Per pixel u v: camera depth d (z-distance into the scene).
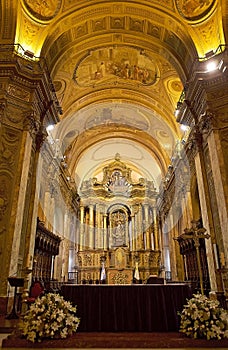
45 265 10.50
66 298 5.43
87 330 5.18
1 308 6.11
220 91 8.13
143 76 12.76
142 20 10.12
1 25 8.46
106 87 13.59
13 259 6.66
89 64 11.99
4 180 7.15
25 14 8.70
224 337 4.36
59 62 10.27
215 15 8.77
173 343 4.27
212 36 8.97
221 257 6.78
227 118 7.82
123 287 5.56
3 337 4.79
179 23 9.36
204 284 8.75
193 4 9.09
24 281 6.04
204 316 4.39
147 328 5.20
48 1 8.94
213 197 7.91
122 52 11.73
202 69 8.60
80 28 10.14
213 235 7.71
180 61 10.13
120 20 10.28
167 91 12.70
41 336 4.23
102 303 5.42
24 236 7.66
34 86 8.17
